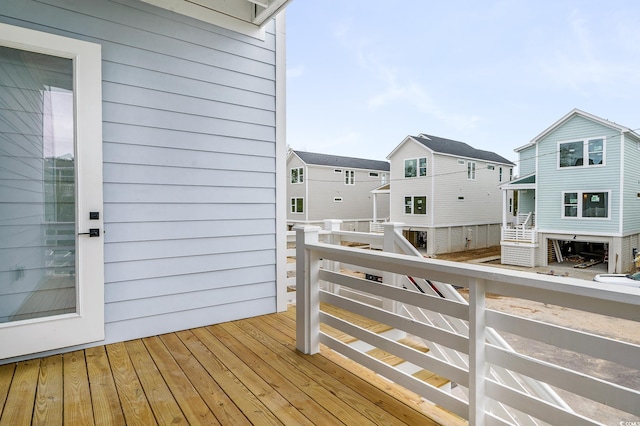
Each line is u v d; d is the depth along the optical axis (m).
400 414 1.63
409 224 15.09
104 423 1.58
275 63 3.36
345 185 19.55
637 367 0.99
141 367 2.15
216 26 2.99
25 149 2.23
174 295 2.81
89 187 2.36
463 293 6.40
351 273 5.57
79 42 2.32
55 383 1.94
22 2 2.21
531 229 11.60
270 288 3.34
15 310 2.21
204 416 1.63
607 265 10.27
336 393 1.83
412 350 1.71
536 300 1.21
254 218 3.24
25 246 2.24
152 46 2.69
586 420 1.12
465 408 1.45
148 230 2.69
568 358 4.37
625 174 9.88
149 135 2.69
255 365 2.17
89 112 2.36
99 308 2.42
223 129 3.05
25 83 2.23
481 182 16.30
